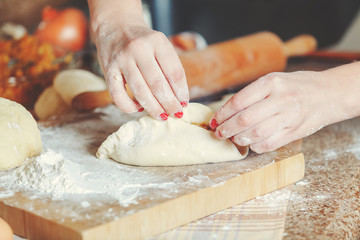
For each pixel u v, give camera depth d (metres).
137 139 1.01
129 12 1.10
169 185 0.89
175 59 0.95
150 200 0.83
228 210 0.91
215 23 2.47
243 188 0.93
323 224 0.86
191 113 1.04
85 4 2.65
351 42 2.32
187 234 0.83
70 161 0.96
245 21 2.47
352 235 0.87
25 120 1.05
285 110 0.91
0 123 1.00
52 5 2.57
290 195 0.97
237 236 0.81
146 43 0.95
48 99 1.48
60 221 0.77
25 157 1.01
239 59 1.83
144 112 1.37
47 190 0.88
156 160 0.98
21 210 0.82
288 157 1.00
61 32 2.09
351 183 1.02
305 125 0.95
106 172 0.96
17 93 1.51
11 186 0.91
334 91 0.97
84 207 0.81
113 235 0.77
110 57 1.02
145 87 0.95
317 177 1.06
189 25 2.46
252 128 0.92
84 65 1.88
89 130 1.24
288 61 2.05
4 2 2.46
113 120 1.32
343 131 1.38
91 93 1.40
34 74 1.55
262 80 0.91
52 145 1.13
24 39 1.65
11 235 0.73
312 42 2.11
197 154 0.97
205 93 1.69
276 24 2.47
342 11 2.45
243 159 1.00
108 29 1.07
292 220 0.87
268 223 0.85
